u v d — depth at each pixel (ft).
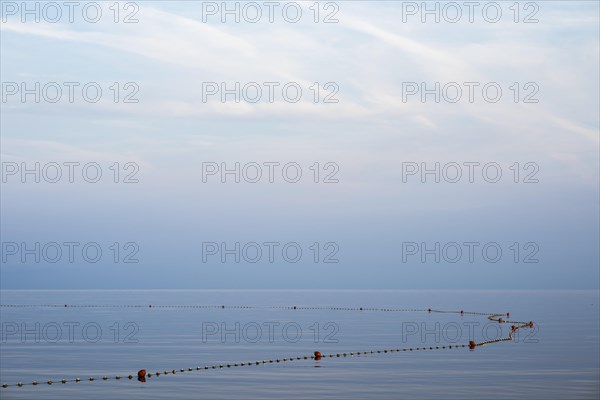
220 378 108.88
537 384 101.35
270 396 92.43
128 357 135.44
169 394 94.68
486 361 128.57
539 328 213.46
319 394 93.76
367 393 94.27
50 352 143.84
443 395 92.79
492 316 283.38
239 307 384.68
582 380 104.83
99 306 389.19
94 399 91.76
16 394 96.07
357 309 363.15
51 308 361.51
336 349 150.92
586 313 307.78
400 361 129.18
